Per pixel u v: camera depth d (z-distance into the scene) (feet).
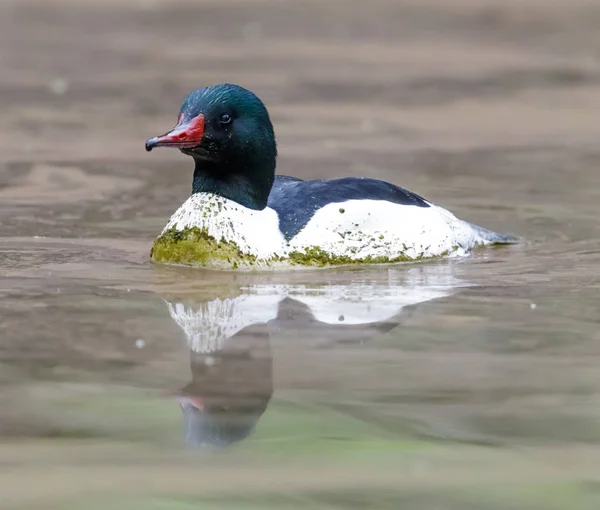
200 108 41.55
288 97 81.35
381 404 29.55
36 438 27.63
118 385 30.71
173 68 90.58
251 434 27.91
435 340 34.40
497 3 123.44
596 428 28.30
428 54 98.02
